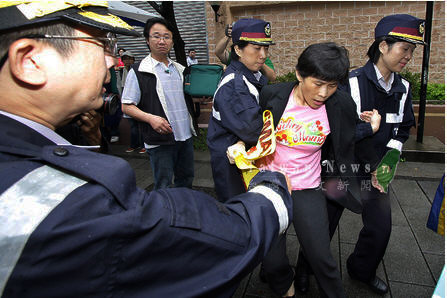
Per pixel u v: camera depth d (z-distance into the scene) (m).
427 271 2.13
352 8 6.45
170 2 4.75
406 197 3.25
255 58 1.76
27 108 0.54
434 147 4.28
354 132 1.57
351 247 2.44
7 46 0.50
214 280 0.55
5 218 0.41
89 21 0.54
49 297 0.43
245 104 1.62
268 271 1.68
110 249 0.45
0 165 0.47
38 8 0.49
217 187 1.86
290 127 1.54
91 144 1.06
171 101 2.68
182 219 0.53
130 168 0.54
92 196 0.46
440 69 6.21
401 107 1.79
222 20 7.15
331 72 1.27
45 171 0.48
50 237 0.41
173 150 2.76
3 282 0.40
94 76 0.58
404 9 6.16
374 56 1.74
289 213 0.72
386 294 1.95
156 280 0.52
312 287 2.08
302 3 6.69
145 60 2.63
